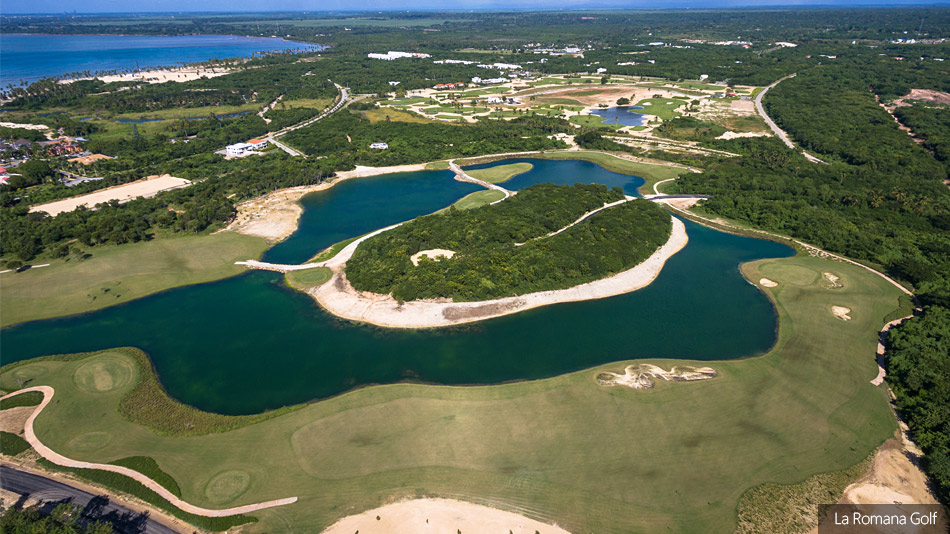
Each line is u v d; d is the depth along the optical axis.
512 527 66.12
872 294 122.31
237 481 72.62
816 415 84.62
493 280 123.31
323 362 100.44
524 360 100.62
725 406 86.94
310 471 74.25
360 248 142.75
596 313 116.69
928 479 72.06
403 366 99.06
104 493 70.81
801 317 114.00
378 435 80.88
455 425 82.81
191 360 101.25
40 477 73.44
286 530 65.69
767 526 65.69
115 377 95.44
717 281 131.38
